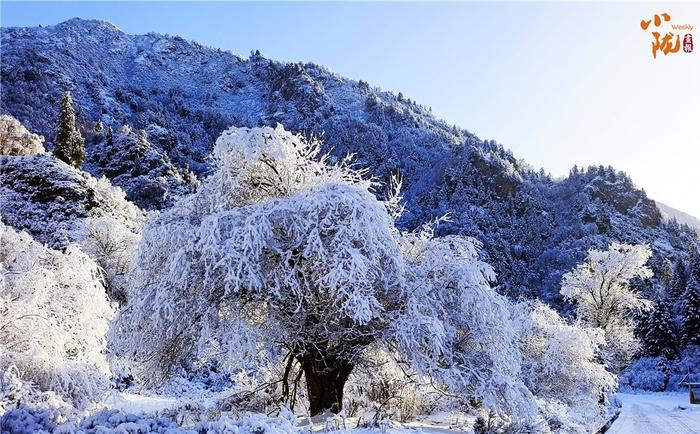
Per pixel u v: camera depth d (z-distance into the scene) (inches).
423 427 421.7
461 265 440.1
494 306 440.5
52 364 485.4
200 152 6569.9
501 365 431.5
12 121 2874.0
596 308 1407.5
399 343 413.1
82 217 1765.5
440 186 5954.7
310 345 440.5
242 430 255.4
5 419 244.7
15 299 514.3
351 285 375.6
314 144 472.4
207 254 377.4
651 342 2573.8
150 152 3971.5
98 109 7500.0
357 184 487.5
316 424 383.2
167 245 419.5
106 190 2226.9
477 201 5718.5
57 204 1770.4
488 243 4603.8
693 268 3213.6
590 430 685.3
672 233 6230.3
